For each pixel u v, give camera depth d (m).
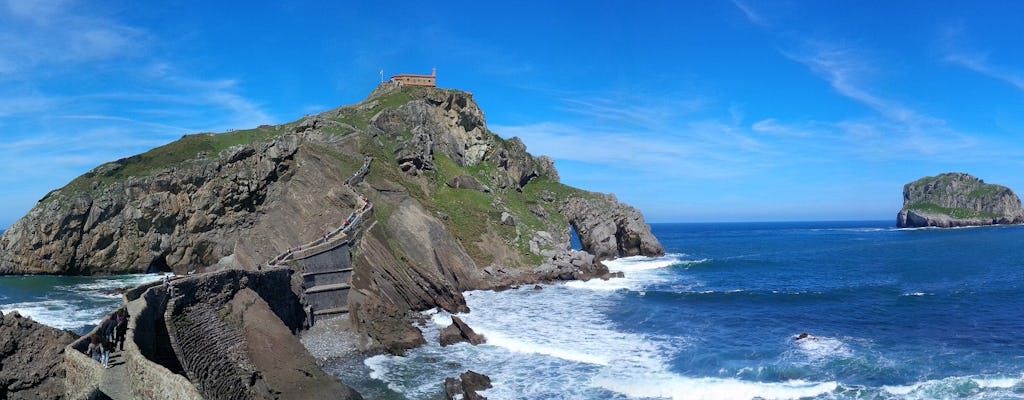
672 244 177.88
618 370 37.72
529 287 70.94
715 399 32.84
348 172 76.12
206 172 79.62
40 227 78.38
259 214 77.31
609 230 107.62
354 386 35.75
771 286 74.62
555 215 100.56
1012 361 38.06
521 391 34.53
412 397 34.03
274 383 32.28
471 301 62.09
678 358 40.12
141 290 31.55
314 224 68.12
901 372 36.28
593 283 75.12
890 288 70.69
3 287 68.56
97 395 21.53
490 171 101.00
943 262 102.00
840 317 53.28
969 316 52.78
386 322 48.44
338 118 92.19
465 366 39.28
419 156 88.19
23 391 23.61
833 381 34.97
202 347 31.00
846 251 133.88
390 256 60.44
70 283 72.06
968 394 32.25
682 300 62.62
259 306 38.41
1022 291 66.56
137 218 78.38
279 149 79.19
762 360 39.34
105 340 25.50
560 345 43.66
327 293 49.06
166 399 20.23
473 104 111.62
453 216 79.31
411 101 99.50
